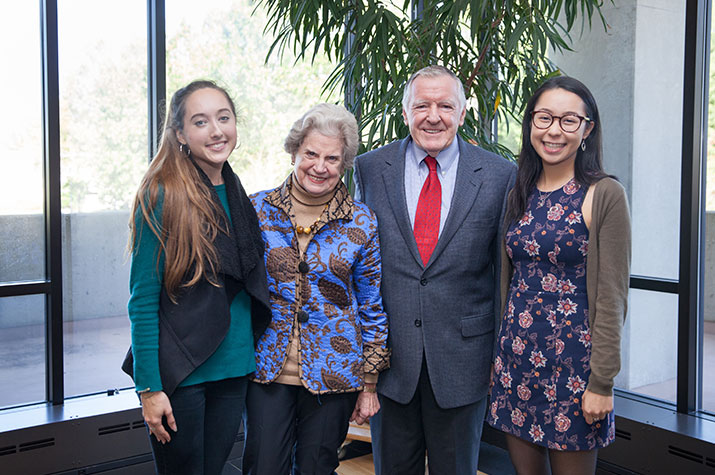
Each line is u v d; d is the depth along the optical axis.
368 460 3.52
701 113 3.10
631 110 3.39
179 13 3.60
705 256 3.16
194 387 1.78
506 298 2.02
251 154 3.82
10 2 3.25
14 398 3.35
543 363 1.85
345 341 1.98
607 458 3.18
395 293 2.12
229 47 3.74
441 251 2.09
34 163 3.36
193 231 1.72
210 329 1.76
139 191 1.75
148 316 1.73
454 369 2.09
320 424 1.98
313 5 3.06
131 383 3.67
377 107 3.05
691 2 3.04
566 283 1.83
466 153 2.19
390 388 2.13
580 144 1.85
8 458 3.02
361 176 2.29
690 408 3.17
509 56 3.05
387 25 3.10
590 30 3.50
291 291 1.95
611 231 1.75
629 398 3.42
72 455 3.17
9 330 3.32
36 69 3.33
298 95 3.96
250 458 1.95
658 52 3.25
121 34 3.53
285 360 1.94
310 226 1.98
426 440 2.20
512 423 1.93
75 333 3.51
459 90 2.12
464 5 2.83
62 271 3.46
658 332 3.33
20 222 3.34
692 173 3.08
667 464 2.96
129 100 3.59
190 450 1.80
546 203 1.89
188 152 1.82
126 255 1.80
